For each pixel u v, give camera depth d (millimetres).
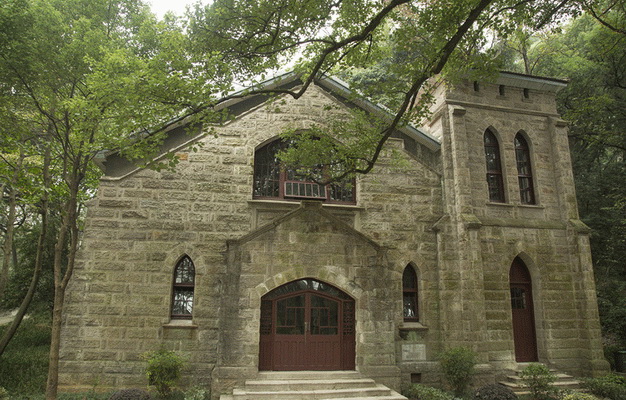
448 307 15977
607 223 22688
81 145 12680
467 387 14648
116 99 11539
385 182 16969
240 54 12172
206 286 14523
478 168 17703
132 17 15883
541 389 14227
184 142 15930
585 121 22891
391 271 16109
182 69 11352
